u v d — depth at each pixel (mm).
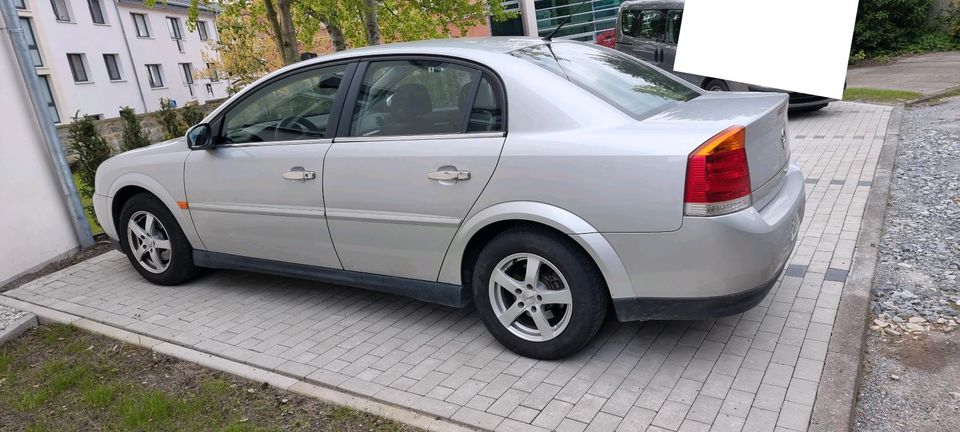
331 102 3863
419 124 3525
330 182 3768
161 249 4836
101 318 4402
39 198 5590
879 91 13031
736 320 3641
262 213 4129
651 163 2863
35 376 3734
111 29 37375
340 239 3855
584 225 3025
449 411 2977
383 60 3762
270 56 27719
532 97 3207
